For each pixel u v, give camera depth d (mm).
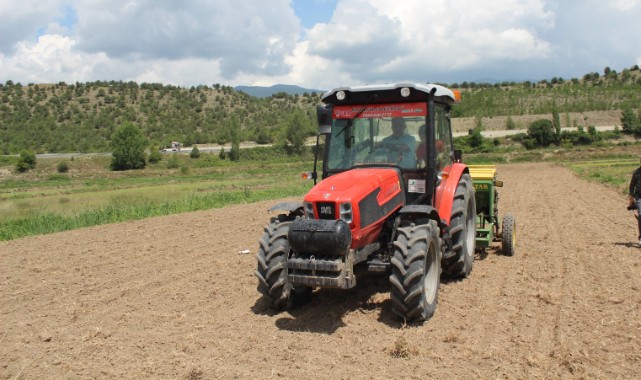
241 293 7836
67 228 15750
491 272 8586
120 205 22203
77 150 95625
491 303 6992
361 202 6109
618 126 81750
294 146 80062
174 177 56156
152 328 6449
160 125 122250
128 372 5199
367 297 7340
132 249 11375
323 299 7328
